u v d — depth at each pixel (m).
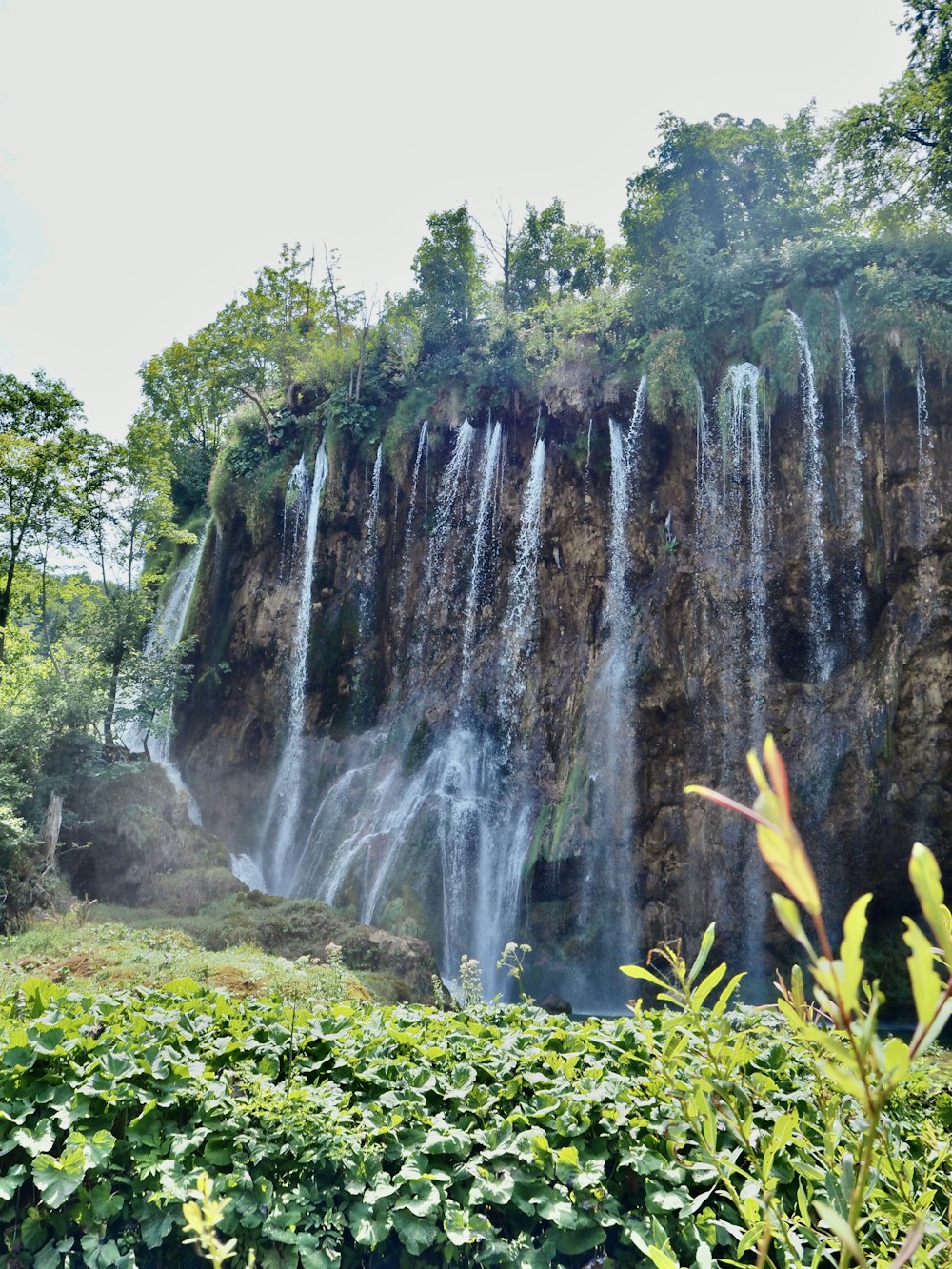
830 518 21.33
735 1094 2.28
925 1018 1.05
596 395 24.91
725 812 21.11
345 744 28.77
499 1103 3.64
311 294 33.50
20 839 17.78
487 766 25.44
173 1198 3.21
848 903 20.20
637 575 23.66
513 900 23.02
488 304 33.41
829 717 20.75
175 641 34.53
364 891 23.75
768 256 23.84
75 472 26.42
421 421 29.17
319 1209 3.32
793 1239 2.10
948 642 19.55
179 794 23.34
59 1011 4.21
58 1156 3.52
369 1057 3.98
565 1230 3.15
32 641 25.75
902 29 23.78
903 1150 2.80
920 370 20.30
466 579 27.91
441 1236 3.19
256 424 33.62
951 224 22.75
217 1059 3.89
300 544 31.17
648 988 20.98
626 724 22.45
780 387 21.62
